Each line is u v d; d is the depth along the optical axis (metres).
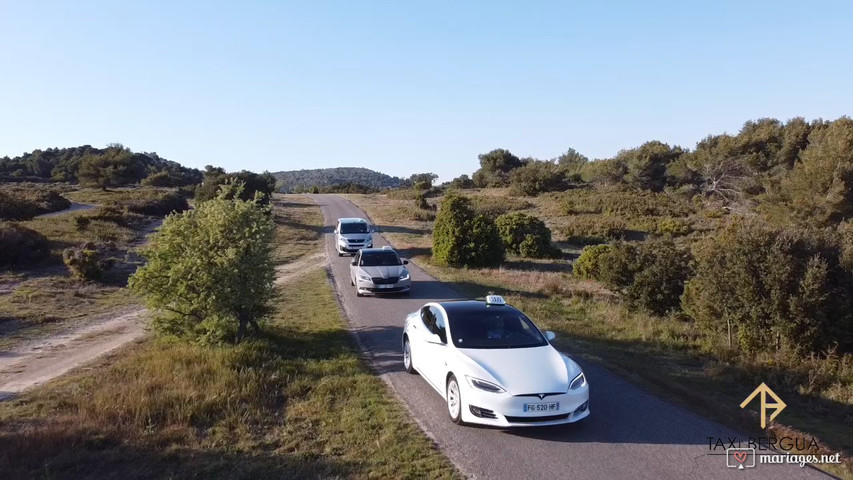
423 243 34.47
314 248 33.41
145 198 49.12
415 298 17.16
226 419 6.88
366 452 6.05
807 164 39.22
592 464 5.77
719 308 10.99
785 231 10.64
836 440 6.48
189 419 6.89
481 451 6.10
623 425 6.89
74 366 10.82
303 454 6.00
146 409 7.00
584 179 84.19
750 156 64.88
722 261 11.02
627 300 14.84
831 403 7.89
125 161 66.25
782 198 40.38
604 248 22.25
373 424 6.89
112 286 21.45
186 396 7.48
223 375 8.32
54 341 13.59
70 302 18.17
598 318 14.17
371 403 7.67
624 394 8.12
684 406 7.61
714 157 66.50
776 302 9.73
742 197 53.66
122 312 17.30
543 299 16.97
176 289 11.22
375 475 5.45
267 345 10.59
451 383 7.11
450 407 7.13
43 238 25.30
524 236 31.91
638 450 6.13
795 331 9.65
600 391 8.26
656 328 12.51
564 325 12.86
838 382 8.49
